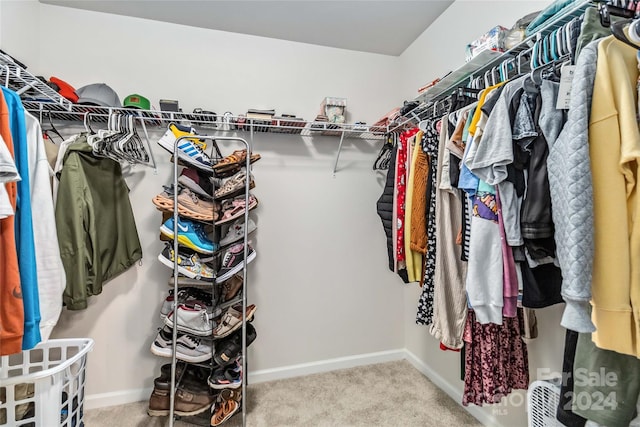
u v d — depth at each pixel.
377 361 2.23
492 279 0.94
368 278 2.23
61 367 1.07
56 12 1.71
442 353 1.91
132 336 1.79
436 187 1.23
